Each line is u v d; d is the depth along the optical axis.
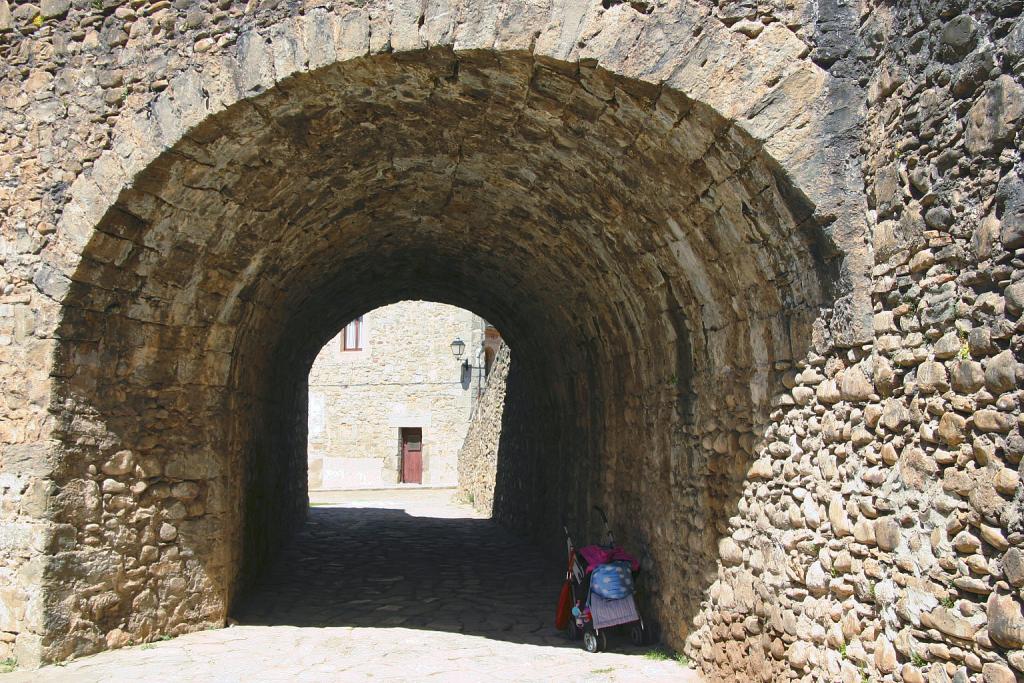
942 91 3.27
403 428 24.88
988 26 2.98
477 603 7.79
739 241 4.64
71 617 5.55
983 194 2.99
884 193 3.70
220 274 6.45
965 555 3.02
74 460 5.62
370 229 7.94
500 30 4.48
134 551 6.02
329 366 24.81
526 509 11.91
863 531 3.68
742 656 4.78
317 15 4.79
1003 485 2.81
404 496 20.94
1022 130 2.78
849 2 4.11
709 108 4.20
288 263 7.41
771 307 4.55
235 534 7.16
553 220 6.65
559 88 4.71
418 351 24.70
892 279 3.58
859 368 3.78
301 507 12.77
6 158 5.52
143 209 5.46
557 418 10.16
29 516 5.45
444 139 5.80
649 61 4.29
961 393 3.06
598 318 7.52
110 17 5.36
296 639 6.38
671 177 4.83
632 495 6.90
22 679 5.10
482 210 7.28
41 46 5.49
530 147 5.57
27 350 5.50
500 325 12.03
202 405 6.63
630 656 5.87
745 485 4.82
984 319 2.96
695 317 5.46
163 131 5.14
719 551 5.12
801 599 4.17
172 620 6.30
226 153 5.37
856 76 4.05
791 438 4.35
